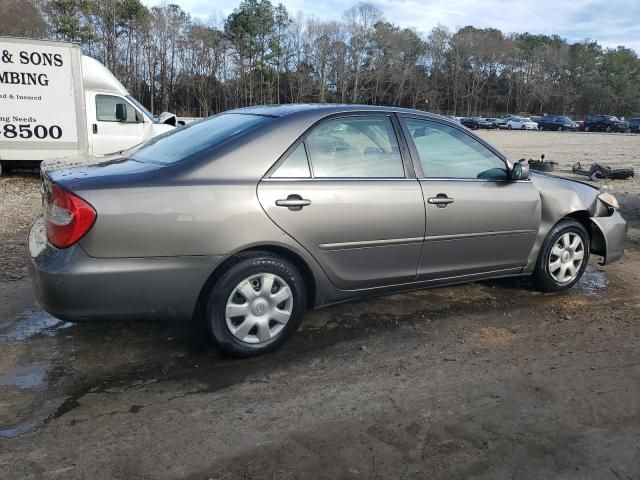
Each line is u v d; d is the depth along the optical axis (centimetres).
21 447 260
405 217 388
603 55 10225
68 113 1136
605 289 517
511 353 375
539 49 9981
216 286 336
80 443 264
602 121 5788
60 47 1109
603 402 315
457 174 425
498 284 520
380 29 8200
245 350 350
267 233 338
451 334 404
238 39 6950
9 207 850
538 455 266
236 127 369
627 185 1289
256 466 252
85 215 297
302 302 368
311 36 7644
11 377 325
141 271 311
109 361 347
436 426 287
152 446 264
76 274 299
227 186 329
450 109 9481
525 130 5966
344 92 8006
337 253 369
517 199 447
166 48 6869
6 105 1098
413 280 411
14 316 411
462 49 9269
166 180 319
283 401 308
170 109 7044
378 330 407
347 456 261
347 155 377
